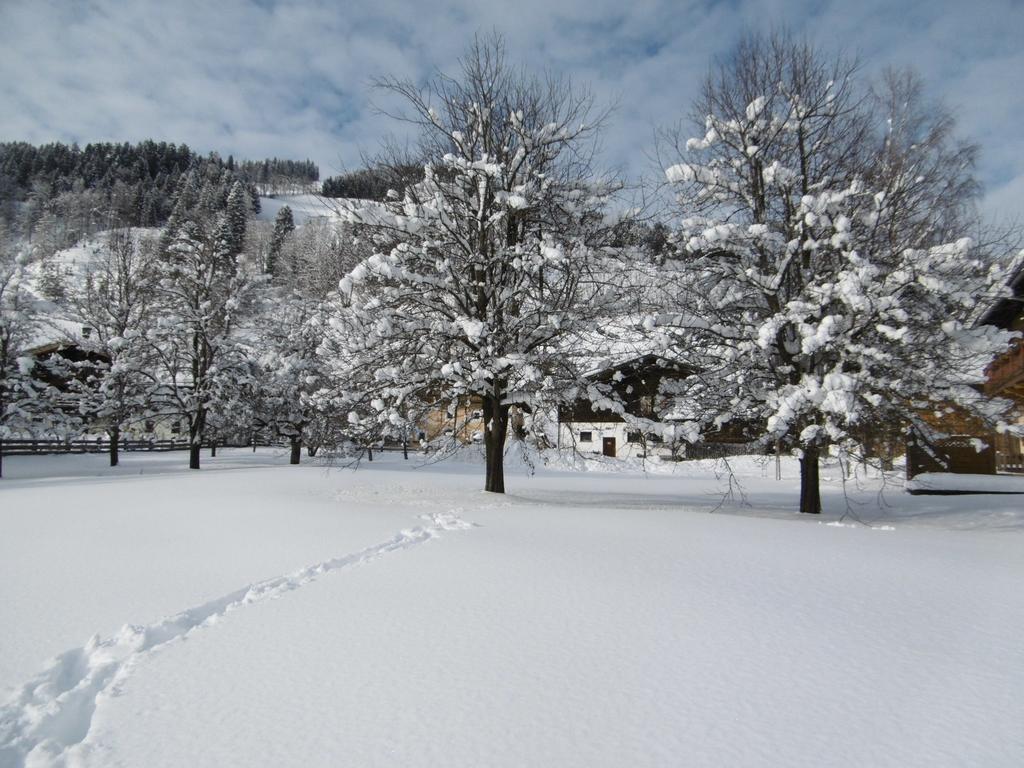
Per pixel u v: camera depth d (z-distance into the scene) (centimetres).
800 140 1440
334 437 1877
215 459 4391
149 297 3553
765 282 1368
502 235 1642
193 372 3497
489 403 1750
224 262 3631
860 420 1266
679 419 1531
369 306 1477
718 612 547
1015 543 952
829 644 473
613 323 1598
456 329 1522
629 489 2381
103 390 3288
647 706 375
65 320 4100
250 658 459
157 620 555
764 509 1683
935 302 1302
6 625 547
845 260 1320
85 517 1201
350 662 447
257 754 329
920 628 511
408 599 595
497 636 492
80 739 371
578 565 723
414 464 3900
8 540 949
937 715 363
